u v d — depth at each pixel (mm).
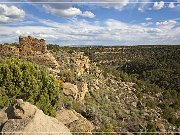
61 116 15977
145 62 116625
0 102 14750
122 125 24094
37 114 8719
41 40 35281
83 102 26250
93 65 57156
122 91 50344
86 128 12922
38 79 16750
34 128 8148
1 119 8828
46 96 16203
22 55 34000
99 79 48562
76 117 16344
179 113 64125
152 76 97562
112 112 28641
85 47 138750
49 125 8602
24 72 16047
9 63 16344
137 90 60469
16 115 8664
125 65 116500
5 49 34438
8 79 15453
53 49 51500
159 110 55312
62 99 20969
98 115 21438
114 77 61969
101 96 34531
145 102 53406
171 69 104438
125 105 39531
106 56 127812
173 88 88375
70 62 41969
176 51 129125
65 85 24938
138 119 32031
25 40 35031
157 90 74062
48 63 32750
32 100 15422
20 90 15742
